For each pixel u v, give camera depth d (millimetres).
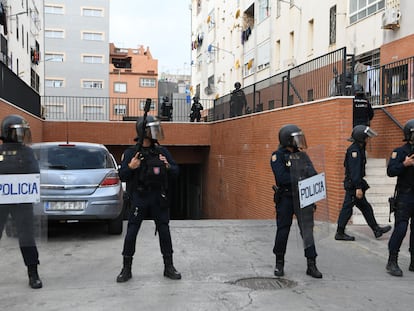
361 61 17844
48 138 19281
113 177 8031
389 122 11148
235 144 17000
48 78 68000
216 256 6836
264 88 14648
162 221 5574
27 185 5199
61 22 68562
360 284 5465
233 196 17203
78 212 7648
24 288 5254
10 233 5215
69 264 6359
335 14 19844
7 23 21219
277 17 26750
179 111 23141
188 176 28531
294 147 5738
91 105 23516
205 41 48062
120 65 81875
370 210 7910
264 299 4895
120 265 6309
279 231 5781
